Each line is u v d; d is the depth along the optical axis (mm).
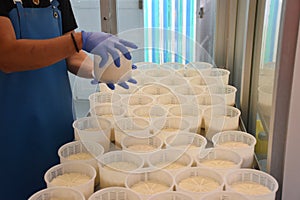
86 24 3562
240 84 1578
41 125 1420
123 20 3283
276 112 869
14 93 1354
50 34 1396
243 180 972
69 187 902
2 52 1111
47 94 1428
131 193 889
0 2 1238
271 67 1071
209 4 2193
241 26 1661
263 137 1147
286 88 840
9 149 1399
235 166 996
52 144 1466
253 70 1414
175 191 885
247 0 1483
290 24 790
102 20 2666
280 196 921
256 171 956
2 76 1326
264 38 1237
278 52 824
